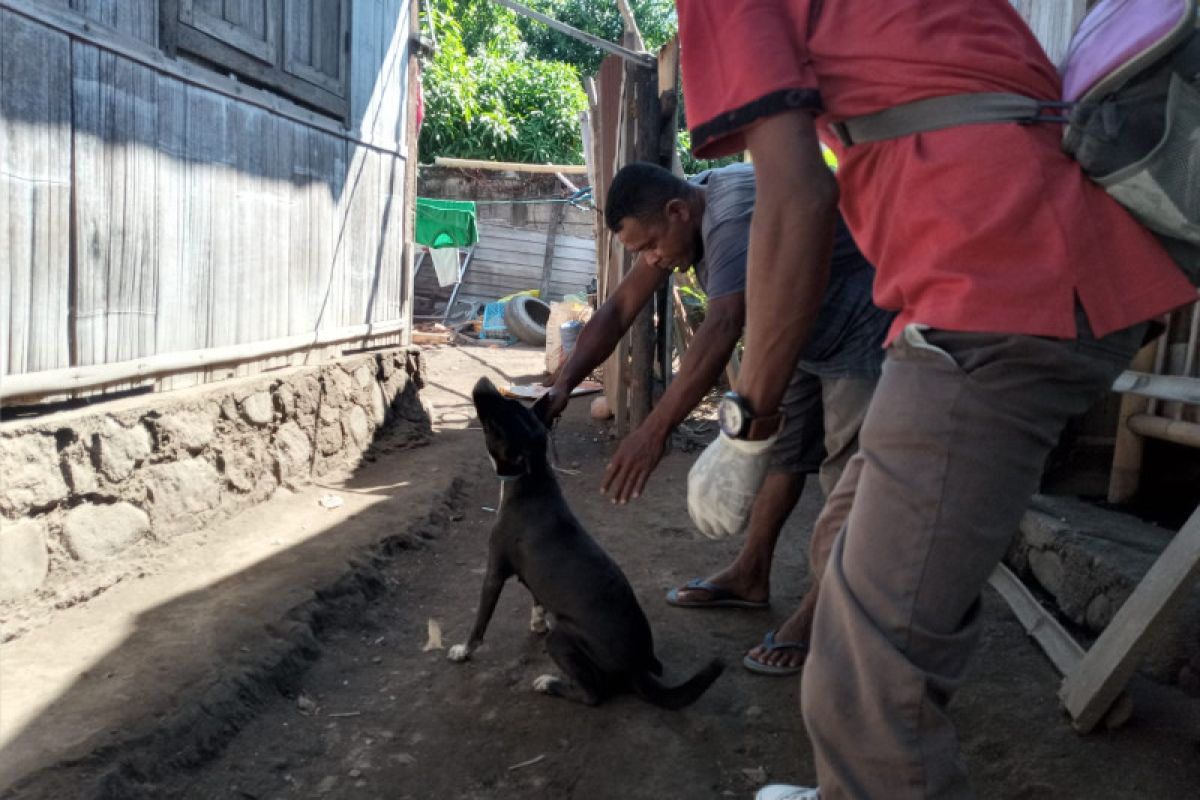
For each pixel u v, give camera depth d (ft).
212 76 13.85
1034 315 4.30
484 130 59.52
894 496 4.50
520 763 8.61
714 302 8.82
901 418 4.50
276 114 15.94
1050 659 10.12
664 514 16.40
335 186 18.60
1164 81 4.35
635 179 10.19
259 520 14.17
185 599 10.92
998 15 4.93
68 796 7.03
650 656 9.76
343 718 9.34
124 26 11.85
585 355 11.17
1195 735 8.39
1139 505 12.86
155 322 12.84
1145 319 4.50
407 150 22.68
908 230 4.68
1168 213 4.35
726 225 9.21
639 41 21.88
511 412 9.88
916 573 4.43
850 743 4.57
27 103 10.28
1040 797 7.70
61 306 11.00
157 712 8.25
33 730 7.84
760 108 4.60
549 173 51.01
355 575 12.14
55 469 10.51
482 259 51.39
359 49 19.40
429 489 16.48
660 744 8.87
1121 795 7.59
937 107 4.64
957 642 4.52
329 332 18.44
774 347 4.87
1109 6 4.73
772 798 6.07
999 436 4.37
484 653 10.87
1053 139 4.61
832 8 4.88
